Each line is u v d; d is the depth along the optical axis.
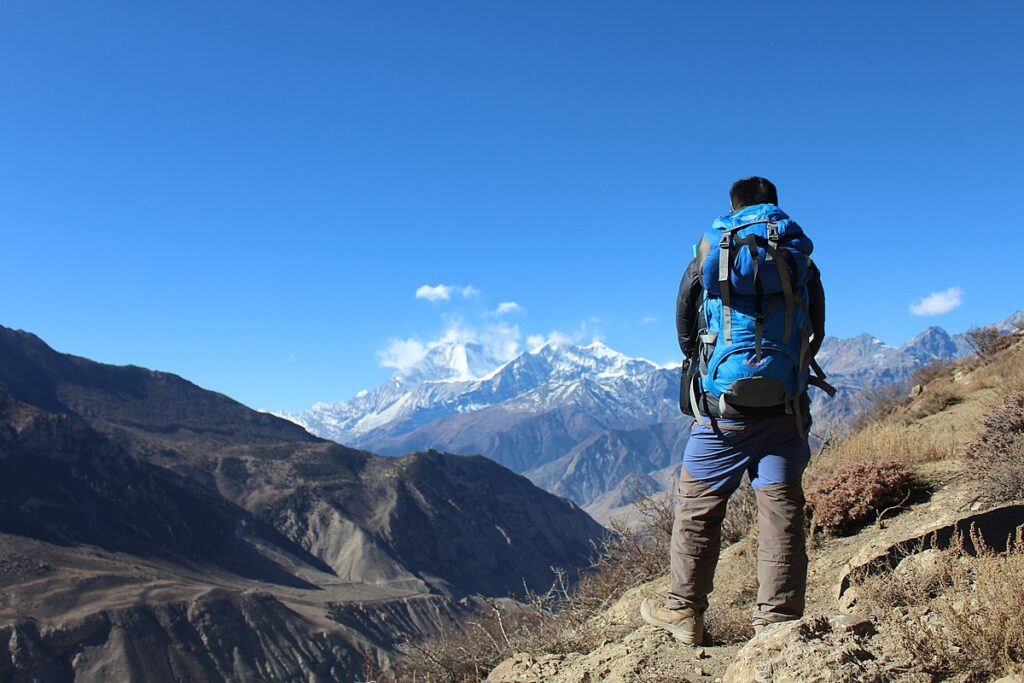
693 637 5.03
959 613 3.89
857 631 4.05
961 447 8.23
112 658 128.25
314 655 146.38
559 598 8.84
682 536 4.94
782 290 4.32
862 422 14.24
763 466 4.58
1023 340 15.55
